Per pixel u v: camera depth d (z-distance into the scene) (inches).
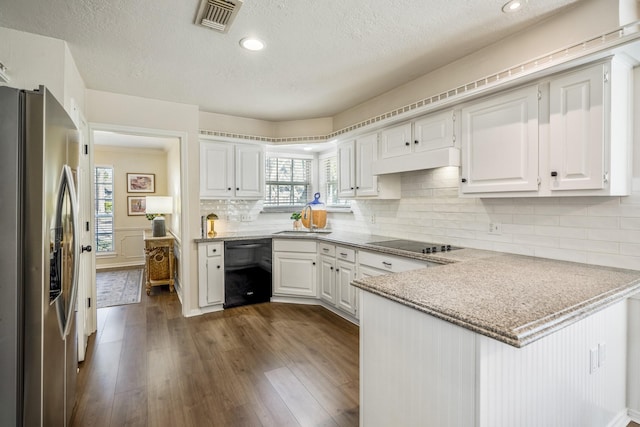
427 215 119.7
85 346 108.7
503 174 82.0
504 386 44.2
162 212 197.5
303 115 159.6
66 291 62.9
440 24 79.0
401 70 106.3
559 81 71.2
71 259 65.5
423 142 106.0
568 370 57.1
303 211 175.3
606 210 72.7
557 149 71.7
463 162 92.4
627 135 68.1
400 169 110.0
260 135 167.0
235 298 149.3
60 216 58.2
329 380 89.3
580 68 67.8
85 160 120.0
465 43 88.4
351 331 122.1
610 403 68.3
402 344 51.8
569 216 79.0
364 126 129.6
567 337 56.7
